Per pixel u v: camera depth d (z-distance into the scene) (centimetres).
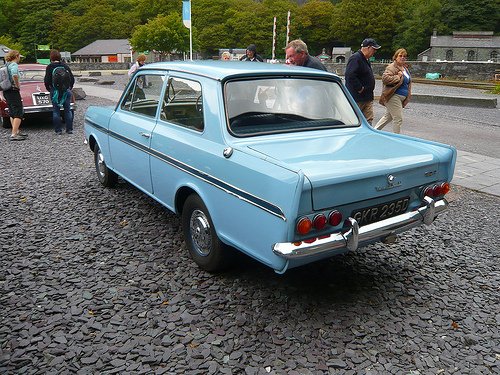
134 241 411
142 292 321
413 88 2983
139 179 441
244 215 284
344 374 243
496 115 1466
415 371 247
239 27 13062
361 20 11600
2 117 1048
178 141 356
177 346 261
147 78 436
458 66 4678
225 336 272
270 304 309
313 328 283
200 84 345
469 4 10450
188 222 362
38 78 1086
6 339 266
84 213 482
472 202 561
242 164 282
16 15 14325
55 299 311
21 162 717
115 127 480
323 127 355
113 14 13912
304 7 13300
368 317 298
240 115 324
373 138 354
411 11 11569
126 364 246
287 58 615
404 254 405
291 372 242
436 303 320
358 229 269
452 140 973
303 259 265
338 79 393
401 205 311
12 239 411
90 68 6019
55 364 245
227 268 348
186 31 7669
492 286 348
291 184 245
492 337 281
